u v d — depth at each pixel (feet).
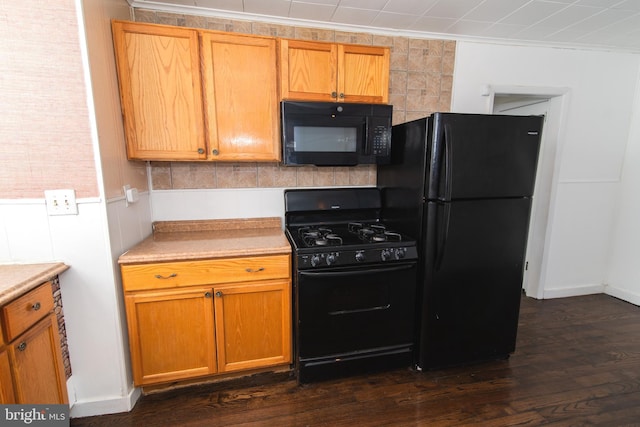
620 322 8.29
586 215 9.56
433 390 5.84
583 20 7.03
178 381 5.88
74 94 4.36
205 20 6.48
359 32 7.30
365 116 6.34
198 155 5.81
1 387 3.30
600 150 9.27
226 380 6.06
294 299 5.97
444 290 6.06
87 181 4.60
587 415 5.22
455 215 5.83
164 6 6.19
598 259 9.95
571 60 8.60
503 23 7.14
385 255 5.85
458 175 5.70
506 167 5.90
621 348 7.14
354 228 7.20
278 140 6.19
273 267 5.67
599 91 8.94
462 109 8.18
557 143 8.92
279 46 5.93
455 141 5.59
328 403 5.49
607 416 5.19
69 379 4.95
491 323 6.42
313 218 7.43
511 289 6.40
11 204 4.41
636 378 6.13
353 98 6.38
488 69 8.17
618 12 6.64
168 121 5.59
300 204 7.23
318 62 6.12
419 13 6.61
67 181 4.53
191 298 5.38
